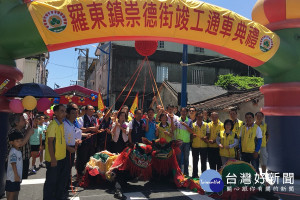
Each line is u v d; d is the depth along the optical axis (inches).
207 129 261.1
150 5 195.6
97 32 193.0
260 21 297.0
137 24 196.1
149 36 205.6
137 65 1002.1
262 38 236.4
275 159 273.3
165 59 1029.8
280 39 257.6
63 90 534.3
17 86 167.9
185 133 263.6
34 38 182.9
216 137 253.8
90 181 240.1
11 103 167.3
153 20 197.3
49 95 170.9
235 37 221.5
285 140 265.1
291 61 259.3
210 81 1075.9
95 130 254.7
